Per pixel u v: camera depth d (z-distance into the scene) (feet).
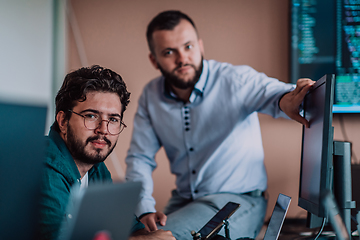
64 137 3.38
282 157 7.86
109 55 8.36
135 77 8.31
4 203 1.29
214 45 8.09
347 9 7.42
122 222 1.90
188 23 5.41
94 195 1.72
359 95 7.42
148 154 5.99
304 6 7.57
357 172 5.42
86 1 8.39
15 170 1.31
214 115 5.53
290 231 6.84
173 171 5.96
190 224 4.25
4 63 8.16
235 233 4.35
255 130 5.70
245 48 8.01
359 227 3.28
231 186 5.31
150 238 3.12
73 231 1.72
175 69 5.36
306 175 3.40
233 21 8.04
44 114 1.37
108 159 8.27
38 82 8.30
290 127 7.84
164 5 8.25
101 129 3.32
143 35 8.32
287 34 7.83
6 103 1.30
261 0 7.95
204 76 5.57
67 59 8.40
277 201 3.33
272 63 7.91
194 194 5.49
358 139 7.60
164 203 8.16
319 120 3.07
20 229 1.31
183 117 5.66
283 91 4.84
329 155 2.81
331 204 2.42
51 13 8.41
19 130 1.32
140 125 6.08
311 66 7.59
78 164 3.47
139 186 1.92
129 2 8.33
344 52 7.46
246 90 5.35
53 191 2.86
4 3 8.23
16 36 8.27
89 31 8.38
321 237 4.95
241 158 5.44
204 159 5.56
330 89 2.86
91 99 3.31
